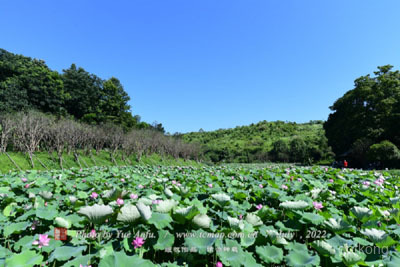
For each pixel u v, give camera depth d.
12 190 4.85
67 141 21.97
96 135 26.44
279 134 80.81
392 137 27.58
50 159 20.20
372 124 29.56
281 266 2.16
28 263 1.74
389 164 24.44
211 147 65.50
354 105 32.88
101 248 2.02
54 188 4.93
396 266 1.76
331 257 1.95
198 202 3.33
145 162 30.28
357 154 29.03
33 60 46.16
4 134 18.20
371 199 4.12
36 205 3.17
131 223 2.23
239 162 55.72
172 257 2.25
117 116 45.38
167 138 39.06
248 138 81.50
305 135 74.69
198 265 2.18
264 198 4.18
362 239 2.35
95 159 24.48
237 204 3.59
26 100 32.31
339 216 3.15
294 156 49.50
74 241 2.14
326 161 37.75
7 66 35.97
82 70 49.44
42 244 2.08
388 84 30.77
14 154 18.55
